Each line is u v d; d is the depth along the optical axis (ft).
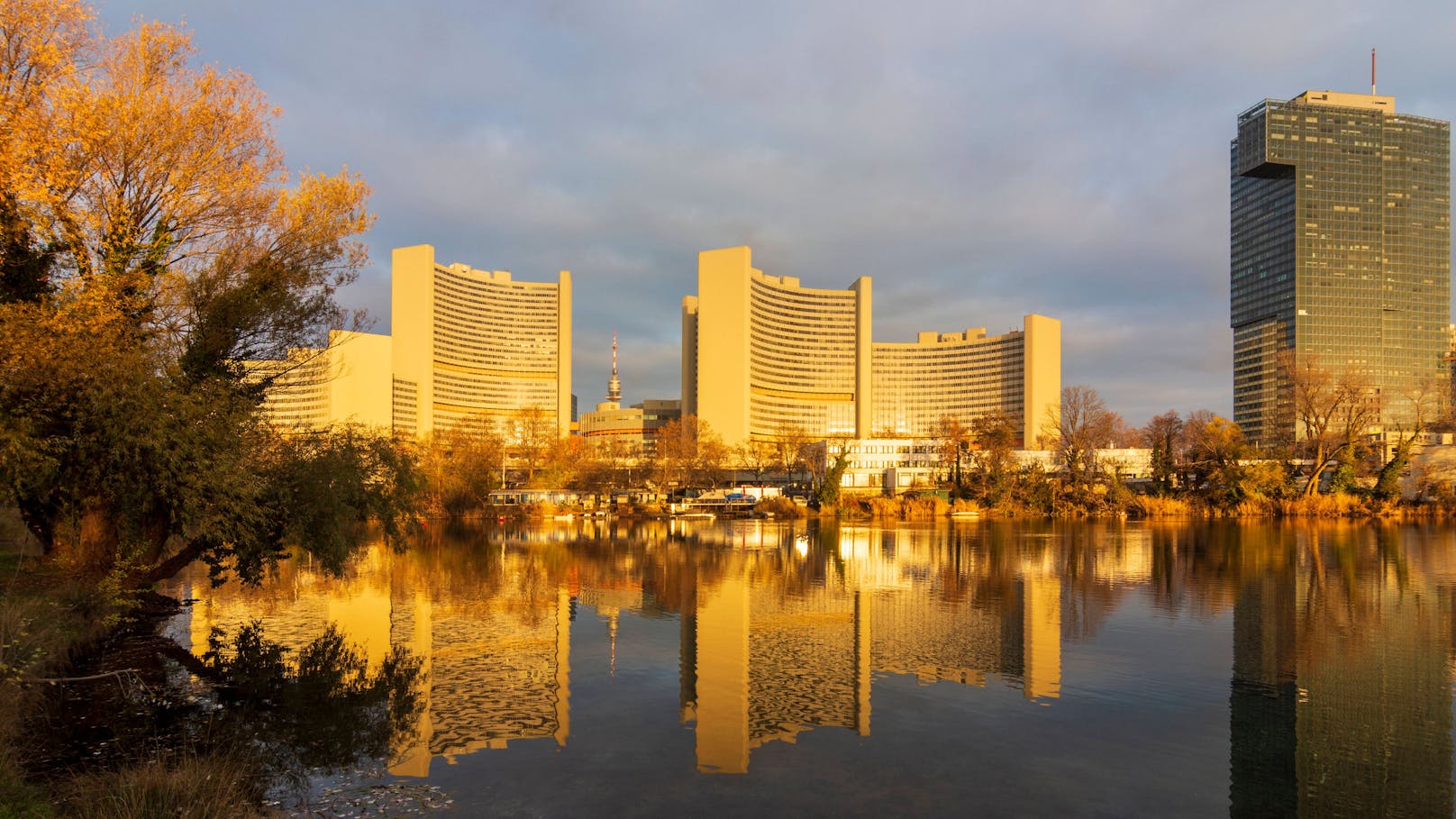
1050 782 59.67
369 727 71.87
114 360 80.07
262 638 109.60
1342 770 62.08
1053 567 192.54
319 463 109.19
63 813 49.37
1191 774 61.67
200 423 88.17
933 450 572.51
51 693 75.15
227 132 102.27
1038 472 447.42
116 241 93.40
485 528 373.40
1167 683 86.33
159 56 98.17
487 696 82.17
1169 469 426.92
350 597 146.30
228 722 72.49
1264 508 379.76
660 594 152.35
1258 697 80.79
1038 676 89.35
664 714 76.43
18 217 80.94
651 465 589.32
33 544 132.16
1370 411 394.11
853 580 170.60
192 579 160.97
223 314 100.01
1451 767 63.21
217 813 50.49
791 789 58.18
